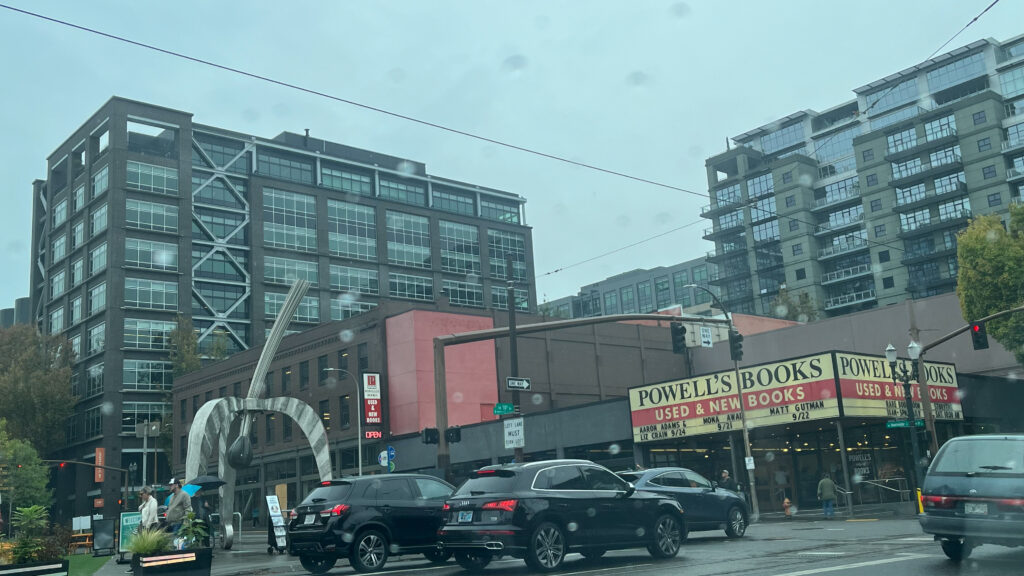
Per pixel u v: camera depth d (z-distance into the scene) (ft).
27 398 273.95
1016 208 138.41
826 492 96.89
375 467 169.17
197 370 248.52
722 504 62.54
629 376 196.75
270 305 306.55
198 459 88.99
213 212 305.32
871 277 366.63
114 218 278.46
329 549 49.14
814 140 402.31
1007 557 39.22
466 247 360.48
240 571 55.88
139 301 278.87
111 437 265.75
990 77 341.82
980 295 135.95
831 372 109.70
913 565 36.96
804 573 35.40
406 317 168.25
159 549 40.47
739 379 108.37
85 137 305.53
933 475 39.09
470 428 155.33
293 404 98.12
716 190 422.41
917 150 345.10
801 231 382.22
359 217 335.26
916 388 122.01
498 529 42.06
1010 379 142.20
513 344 87.71
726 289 414.41
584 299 549.95
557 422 144.15
